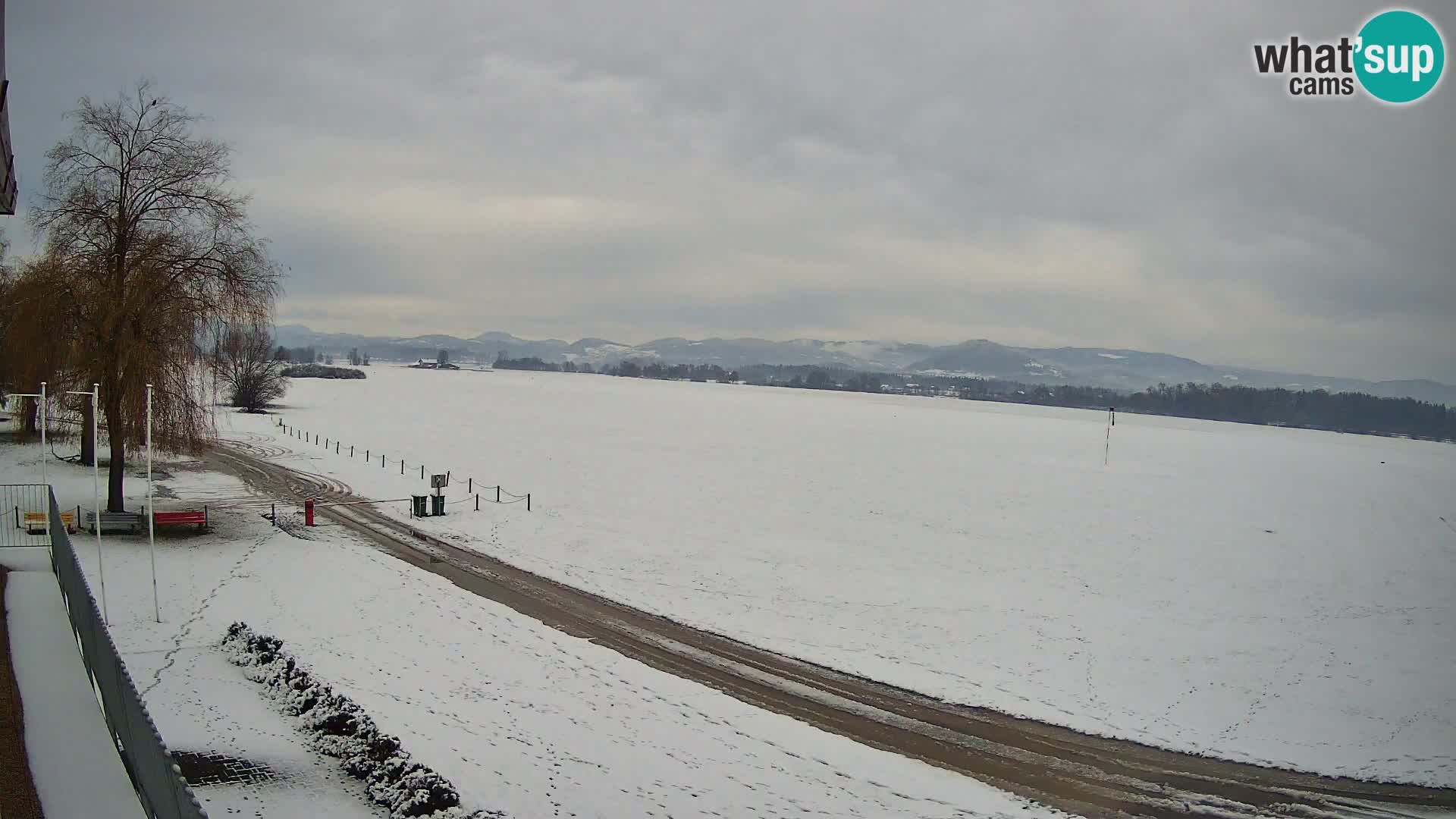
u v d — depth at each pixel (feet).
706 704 69.26
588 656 78.84
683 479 188.03
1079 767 61.62
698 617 92.68
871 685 75.61
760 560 119.34
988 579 114.11
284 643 77.36
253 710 63.98
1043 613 99.35
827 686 74.90
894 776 58.49
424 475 185.88
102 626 53.67
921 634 90.22
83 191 113.50
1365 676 82.69
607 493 169.68
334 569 104.94
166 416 116.47
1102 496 179.11
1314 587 115.75
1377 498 190.60
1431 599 111.65
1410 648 91.76
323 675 70.54
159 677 68.85
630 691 71.05
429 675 71.92
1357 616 103.50
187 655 74.18
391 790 51.88
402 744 58.59
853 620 93.97
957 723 68.23
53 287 112.98
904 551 128.47
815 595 103.14
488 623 87.10
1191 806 56.49
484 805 51.34
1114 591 110.42
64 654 65.82
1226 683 79.56
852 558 122.83
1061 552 130.41
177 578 96.73
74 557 71.82
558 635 84.28
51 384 119.44
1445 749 66.80
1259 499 182.91
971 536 139.23
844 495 172.45
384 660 75.00
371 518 139.74
